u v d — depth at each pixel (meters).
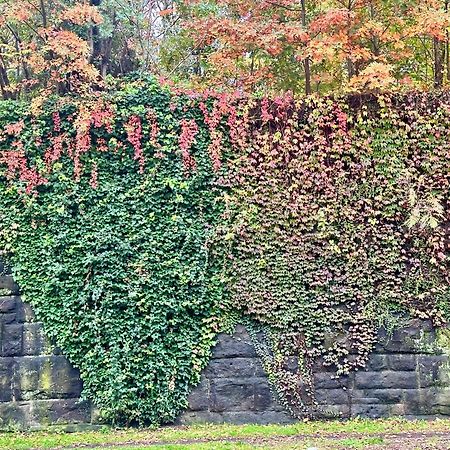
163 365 9.95
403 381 9.98
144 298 10.02
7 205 10.23
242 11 13.55
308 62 13.31
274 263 10.12
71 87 12.81
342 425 9.65
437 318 10.06
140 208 10.21
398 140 10.27
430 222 9.85
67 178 10.23
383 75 10.40
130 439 9.16
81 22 13.36
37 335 10.05
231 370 10.03
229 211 10.20
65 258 10.10
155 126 10.32
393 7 12.77
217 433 9.33
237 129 10.34
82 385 9.97
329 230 10.15
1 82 13.83
